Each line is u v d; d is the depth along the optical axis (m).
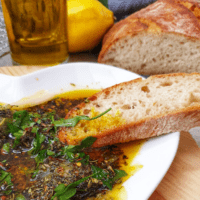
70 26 0.30
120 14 0.40
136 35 0.29
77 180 0.17
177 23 0.28
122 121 0.20
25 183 0.17
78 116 0.20
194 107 0.20
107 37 0.32
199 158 0.20
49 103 0.24
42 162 0.18
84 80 0.26
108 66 0.26
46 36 0.28
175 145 0.19
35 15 0.26
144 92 0.23
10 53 0.32
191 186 0.18
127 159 0.19
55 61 0.30
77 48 0.33
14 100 0.24
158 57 0.30
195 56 0.29
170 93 0.22
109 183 0.17
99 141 0.20
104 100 0.23
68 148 0.19
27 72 0.28
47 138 0.19
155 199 0.18
